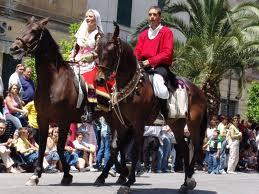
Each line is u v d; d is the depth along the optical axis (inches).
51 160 495.8
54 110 367.9
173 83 370.3
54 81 368.2
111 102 345.7
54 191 337.4
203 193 380.2
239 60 795.4
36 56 366.9
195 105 385.4
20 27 826.2
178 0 1063.6
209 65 791.1
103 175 388.8
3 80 802.2
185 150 380.8
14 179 409.4
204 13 821.2
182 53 773.3
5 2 797.9
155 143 593.9
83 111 387.9
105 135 539.5
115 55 325.1
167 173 595.8
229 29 810.8
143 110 341.1
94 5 960.3
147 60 358.6
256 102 1122.0
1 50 795.4
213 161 663.1
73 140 543.8
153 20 367.6
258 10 823.1
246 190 418.3
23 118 515.5
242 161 765.9
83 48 401.7
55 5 879.1
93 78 388.2
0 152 466.3
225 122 706.2
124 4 1024.9
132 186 401.1
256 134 871.1
